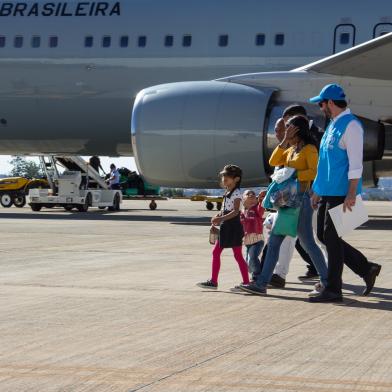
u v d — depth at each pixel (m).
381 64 19.02
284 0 21.72
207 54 21.97
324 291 7.89
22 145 25.23
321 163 8.04
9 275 9.75
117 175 34.47
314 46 21.19
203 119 20.05
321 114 19.95
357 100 19.98
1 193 37.44
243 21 21.86
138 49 22.66
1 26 23.91
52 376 4.80
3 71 23.83
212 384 4.64
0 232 17.59
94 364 5.11
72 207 33.62
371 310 7.39
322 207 8.00
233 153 19.95
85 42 23.16
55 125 23.92
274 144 19.80
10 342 5.77
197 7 22.38
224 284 9.14
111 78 22.94
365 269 8.30
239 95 20.03
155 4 22.77
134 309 7.26
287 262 8.94
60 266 10.82
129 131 23.36
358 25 20.89
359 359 5.29
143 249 13.48
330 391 4.51
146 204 44.94
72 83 23.27
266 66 21.45
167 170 20.55
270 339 5.93
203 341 5.84
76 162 32.00
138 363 5.14
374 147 20.02
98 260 11.66
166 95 20.52
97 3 23.27
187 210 35.62
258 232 9.14
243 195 9.13
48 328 6.30
